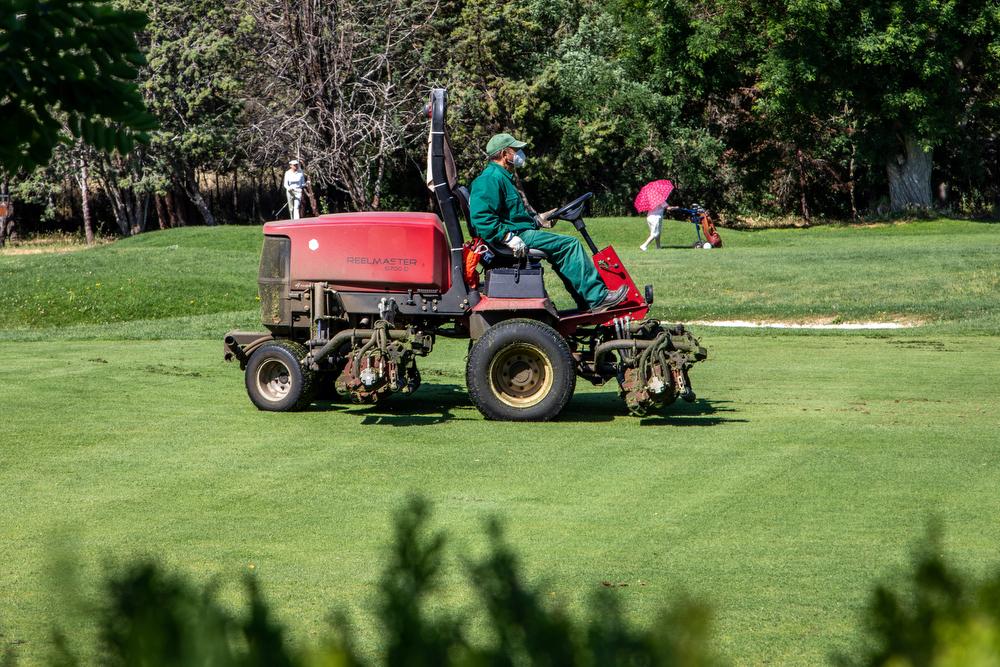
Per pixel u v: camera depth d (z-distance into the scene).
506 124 127.75
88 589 11.91
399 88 110.25
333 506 16.06
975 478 17.41
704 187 133.62
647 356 22.92
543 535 14.41
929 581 4.31
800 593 11.94
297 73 106.12
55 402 25.36
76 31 6.31
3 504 16.17
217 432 21.98
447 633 4.21
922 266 60.00
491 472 18.30
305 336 25.70
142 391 27.09
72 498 16.55
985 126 132.00
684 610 3.78
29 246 128.62
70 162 120.75
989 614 4.00
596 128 124.06
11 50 6.16
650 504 16.08
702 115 132.38
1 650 10.22
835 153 136.75
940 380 29.09
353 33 104.81
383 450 20.20
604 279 24.62
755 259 66.50
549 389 23.39
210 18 123.62
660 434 21.75
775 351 36.34
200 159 127.06
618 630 3.98
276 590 12.16
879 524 14.77
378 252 24.42
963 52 116.75
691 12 120.69
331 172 104.50
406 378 23.59
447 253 24.70
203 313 57.25
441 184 24.58
